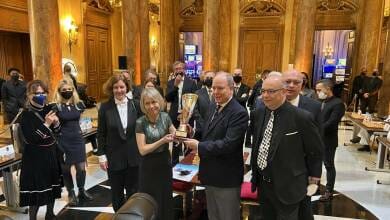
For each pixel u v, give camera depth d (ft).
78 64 35.04
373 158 18.44
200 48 44.01
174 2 40.11
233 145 7.23
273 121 7.06
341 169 16.42
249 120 8.11
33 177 9.31
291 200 6.94
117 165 9.13
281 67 37.70
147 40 34.35
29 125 9.14
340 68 39.63
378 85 28.99
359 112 22.21
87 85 36.52
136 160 9.21
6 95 21.30
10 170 11.17
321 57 47.65
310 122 6.88
